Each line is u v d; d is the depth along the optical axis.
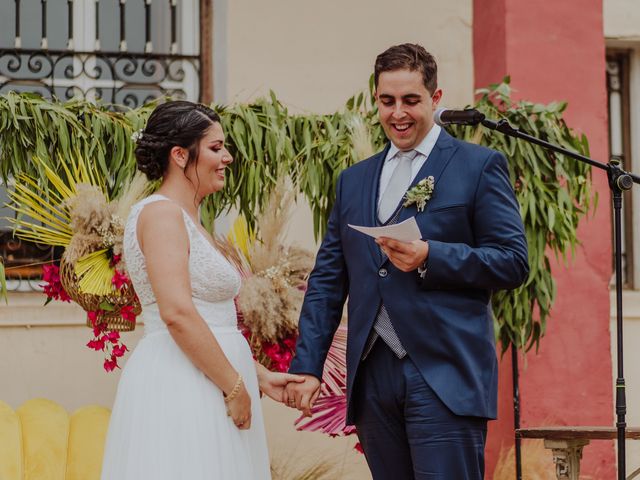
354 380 3.64
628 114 7.41
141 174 4.71
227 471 3.50
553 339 6.42
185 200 3.63
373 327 3.61
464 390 3.47
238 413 3.56
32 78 6.40
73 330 6.14
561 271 6.48
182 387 3.49
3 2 6.39
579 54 6.62
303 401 3.80
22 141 4.89
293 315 4.64
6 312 6.06
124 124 5.02
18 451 4.77
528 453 5.98
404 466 3.65
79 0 6.50
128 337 6.19
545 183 5.34
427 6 6.91
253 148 5.13
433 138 3.70
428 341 3.50
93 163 5.01
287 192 4.99
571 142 5.40
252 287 4.59
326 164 5.16
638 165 7.39
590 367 6.46
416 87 3.61
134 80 6.55
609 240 6.59
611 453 6.48
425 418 3.46
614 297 7.07
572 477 4.51
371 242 3.65
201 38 6.64
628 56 7.43
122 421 3.55
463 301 3.54
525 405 6.34
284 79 6.68
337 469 6.36
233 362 3.61
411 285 3.54
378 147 5.13
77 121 4.96
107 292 4.62
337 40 6.77
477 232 3.57
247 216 5.12
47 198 4.77
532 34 6.57
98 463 4.86
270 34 6.68
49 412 5.18
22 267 5.80
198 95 6.63
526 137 3.85
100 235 4.61
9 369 6.05
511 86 6.54
